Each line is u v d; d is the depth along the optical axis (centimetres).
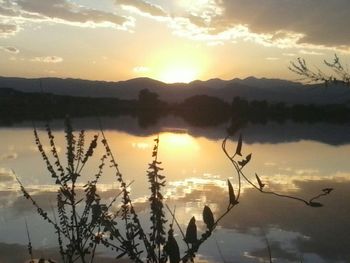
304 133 6094
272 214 1455
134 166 2434
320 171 2572
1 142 3809
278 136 5453
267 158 3172
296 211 1505
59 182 314
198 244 209
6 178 2002
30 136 4306
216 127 6819
